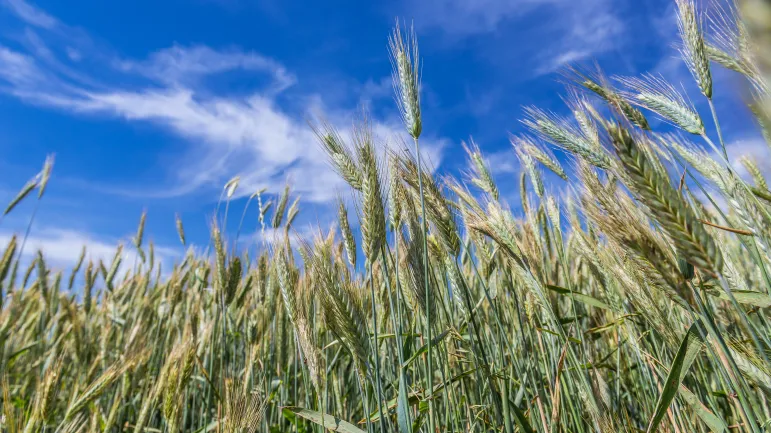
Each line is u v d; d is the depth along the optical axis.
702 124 0.39
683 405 0.44
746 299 0.36
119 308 1.10
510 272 0.59
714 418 0.36
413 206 0.45
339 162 0.48
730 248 0.65
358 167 0.46
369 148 0.44
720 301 0.50
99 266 1.15
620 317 0.46
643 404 0.56
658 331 0.40
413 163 0.49
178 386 0.52
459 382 0.60
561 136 0.40
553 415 0.41
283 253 0.47
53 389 0.51
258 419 0.43
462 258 0.74
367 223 0.42
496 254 0.57
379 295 0.60
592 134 0.40
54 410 0.68
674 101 0.41
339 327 0.41
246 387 0.48
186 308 0.94
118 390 0.74
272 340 0.70
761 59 0.26
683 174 0.38
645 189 0.27
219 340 0.80
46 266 1.01
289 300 0.45
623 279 0.41
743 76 0.32
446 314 0.50
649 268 0.32
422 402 0.46
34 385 0.84
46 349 0.93
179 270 1.00
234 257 0.72
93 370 0.72
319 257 0.42
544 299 0.44
